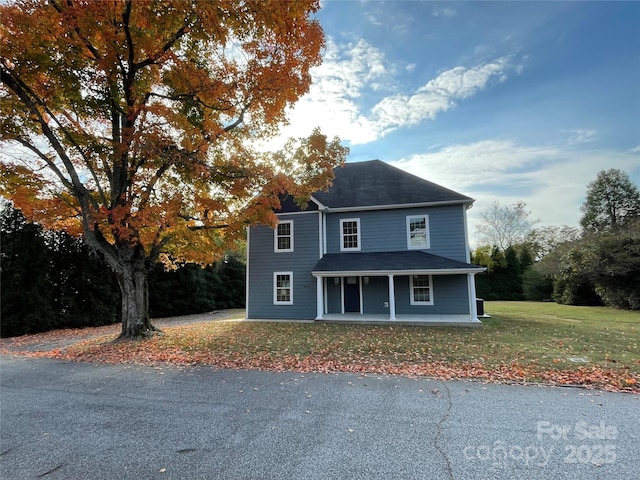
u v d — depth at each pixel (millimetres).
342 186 18344
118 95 9727
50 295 15555
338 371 6496
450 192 15836
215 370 6723
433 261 14602
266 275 17125
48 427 4047
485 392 5109
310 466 3051
